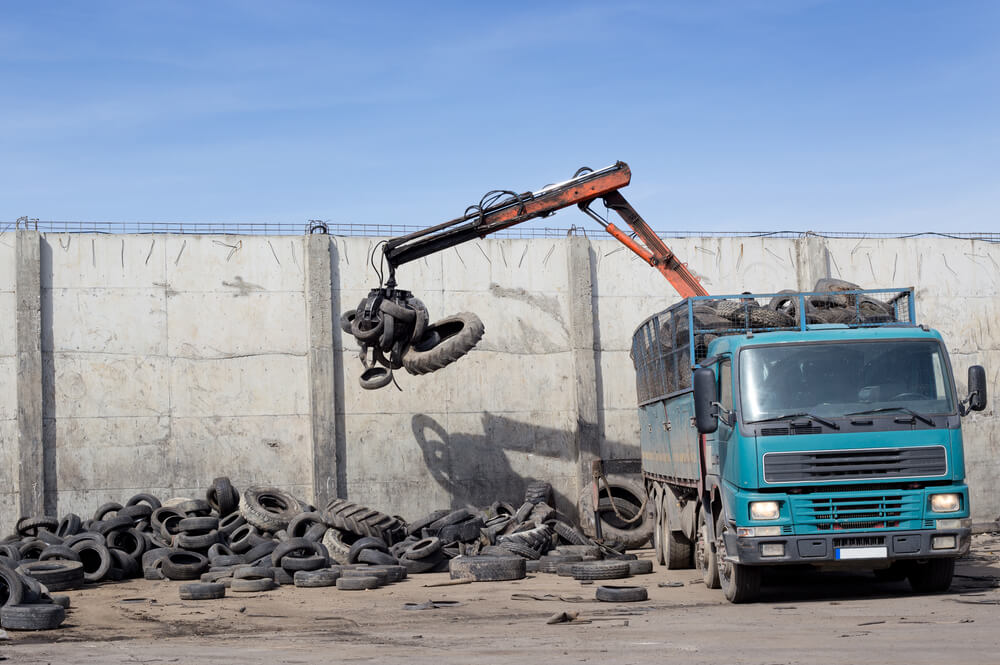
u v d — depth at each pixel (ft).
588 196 64.64
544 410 82.28
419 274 81.25
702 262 85.40
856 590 45.60
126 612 46.03
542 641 32.91
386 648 32.68
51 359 75.56
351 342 79.56
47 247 76.28
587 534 72.18
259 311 78.74
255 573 54.90
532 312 82.79
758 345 41.91
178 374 77.20
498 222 65.26
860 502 39.83
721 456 43.27
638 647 30.66
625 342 83.76
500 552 63.77
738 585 41.86
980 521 85.40
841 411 40.52
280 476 77.77
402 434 79.71
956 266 88.33
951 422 40.65
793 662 26.68
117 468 75.66
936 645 28.76
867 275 87.15
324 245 79.20
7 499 73.92
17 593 42.42
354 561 60.95
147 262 77.61
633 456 82.89
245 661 30.48
